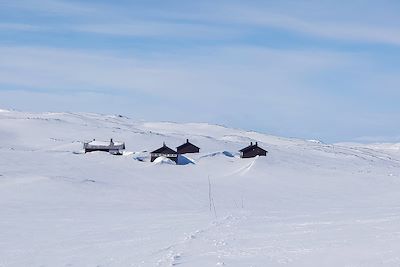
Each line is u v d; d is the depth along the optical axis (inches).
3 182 2445.9
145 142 6397.6
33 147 5689.0
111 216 1448.1
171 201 2192.4
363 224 960.3
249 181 3117.6
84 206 1886.1
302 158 5634.8
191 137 7150.6
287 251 673.0
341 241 734.5
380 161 7091.5
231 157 4547.2
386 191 2876.5
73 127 7342.5
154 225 1171.9
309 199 2428.6
